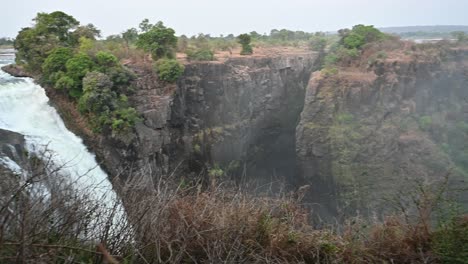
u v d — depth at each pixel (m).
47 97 25.44
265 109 40.50
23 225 3.79
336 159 35.03
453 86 40.25
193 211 5.56
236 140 36.31
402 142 34.78
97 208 5.15
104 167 23.52
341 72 38.66
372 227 6.36
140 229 4.94
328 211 33.28
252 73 38.00
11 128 21.38
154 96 28.08
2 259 3.76
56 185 5.07
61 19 29.50
